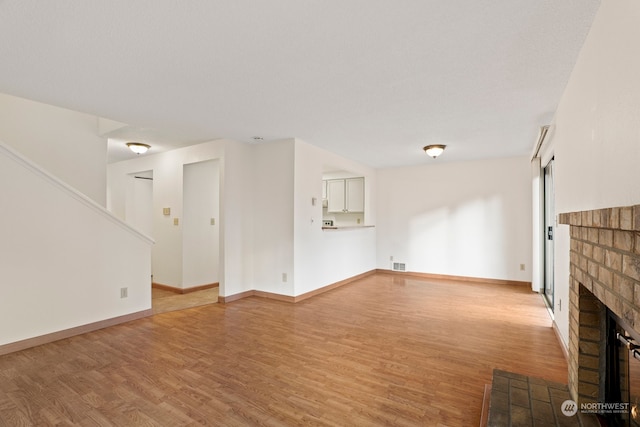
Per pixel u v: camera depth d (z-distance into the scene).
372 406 2.00
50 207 3.02
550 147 3.71
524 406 1.79
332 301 4.50
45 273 2.97
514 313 3.93
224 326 3.46
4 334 2.72
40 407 1.96
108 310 3.45
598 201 1.76
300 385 2.24
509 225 5.54
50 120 4.27
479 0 1.59
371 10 1.67
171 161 5.28
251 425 1.81
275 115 3.38
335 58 2.18
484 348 2.88
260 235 4.75
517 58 2.17
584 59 2.00
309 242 4.74
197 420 1.85
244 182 4.73
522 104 3.00
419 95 2.81
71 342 3.00
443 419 1.87
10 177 2.78
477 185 5.80
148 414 1.90
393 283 5.71
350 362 2.60
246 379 2.31
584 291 1.81
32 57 2.16
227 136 4.31
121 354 2.73
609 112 1.56
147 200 6.66
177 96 2.85
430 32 1.87
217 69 2.34
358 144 4.67
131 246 3.68
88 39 1.94
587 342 1.78
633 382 1.50
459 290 5.15
